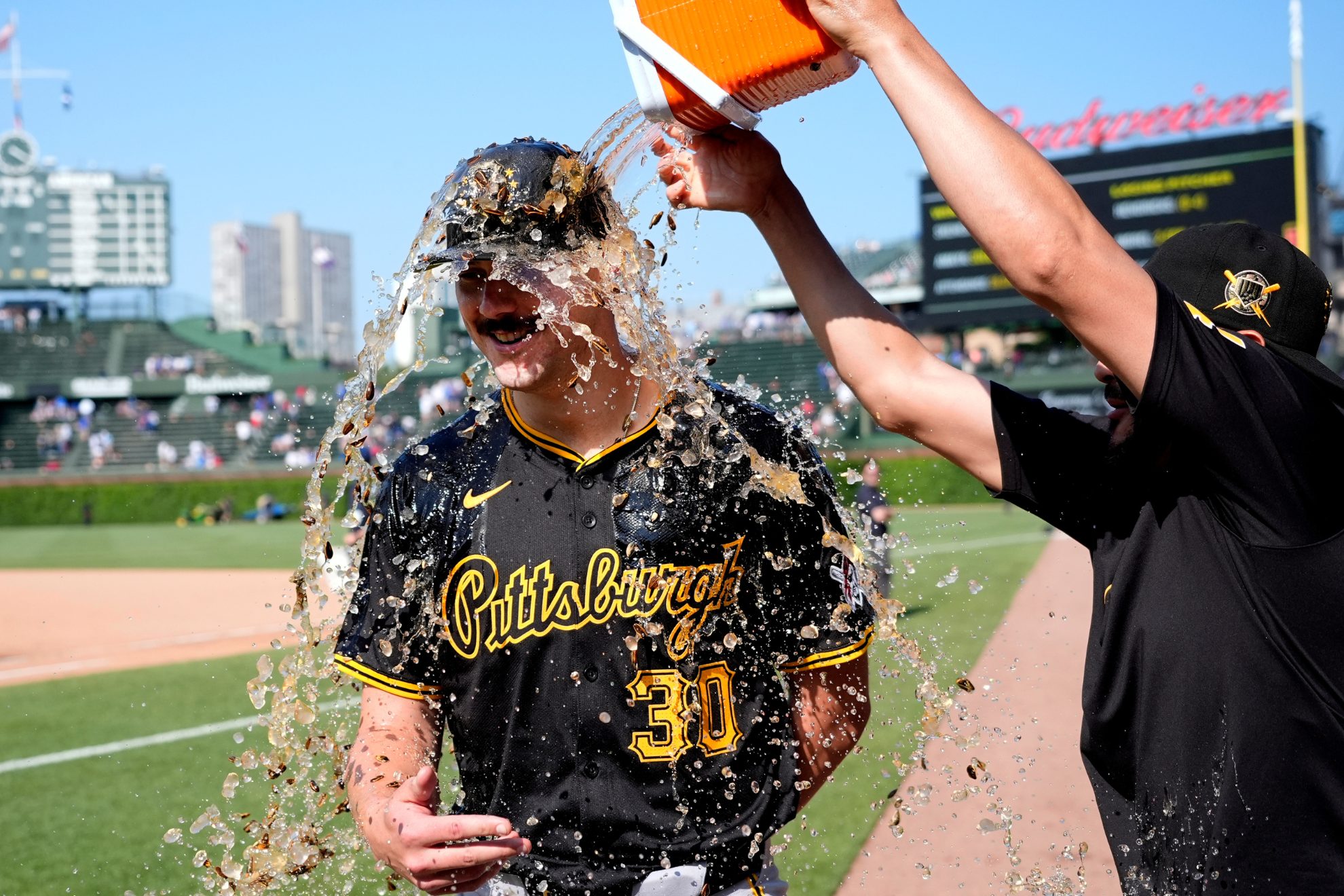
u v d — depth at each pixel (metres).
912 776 4.68
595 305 1.69
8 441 43.03
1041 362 34.78
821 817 4.27
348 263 131.25
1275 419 1.25
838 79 1.43
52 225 58.34
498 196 1.62
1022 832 3.99
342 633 1.85
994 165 1.17
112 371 46.91
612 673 1.69
